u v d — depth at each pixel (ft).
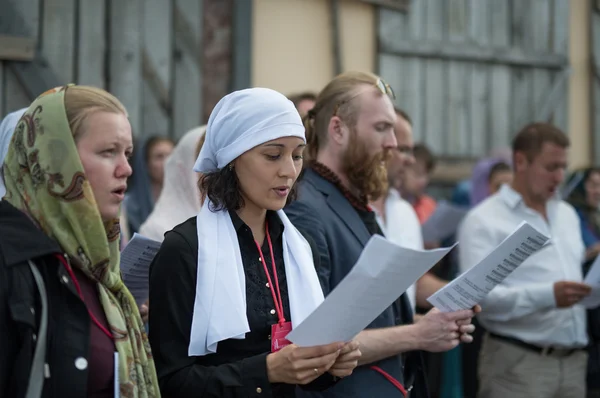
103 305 9.00
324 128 13.79
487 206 18.74
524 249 12.37
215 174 10.16
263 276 10.13
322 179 13.42
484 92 33.22
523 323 17.79
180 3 26.50
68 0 24.79
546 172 18.30
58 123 8.68
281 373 9.41
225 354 9.78
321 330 9.19
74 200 8.65
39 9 24.39
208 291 9.59
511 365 17.81
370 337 12.37
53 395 8.38
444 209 20.71
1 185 10.97
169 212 14.30
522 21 33.86
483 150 33.30
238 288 9.71
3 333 8.15
